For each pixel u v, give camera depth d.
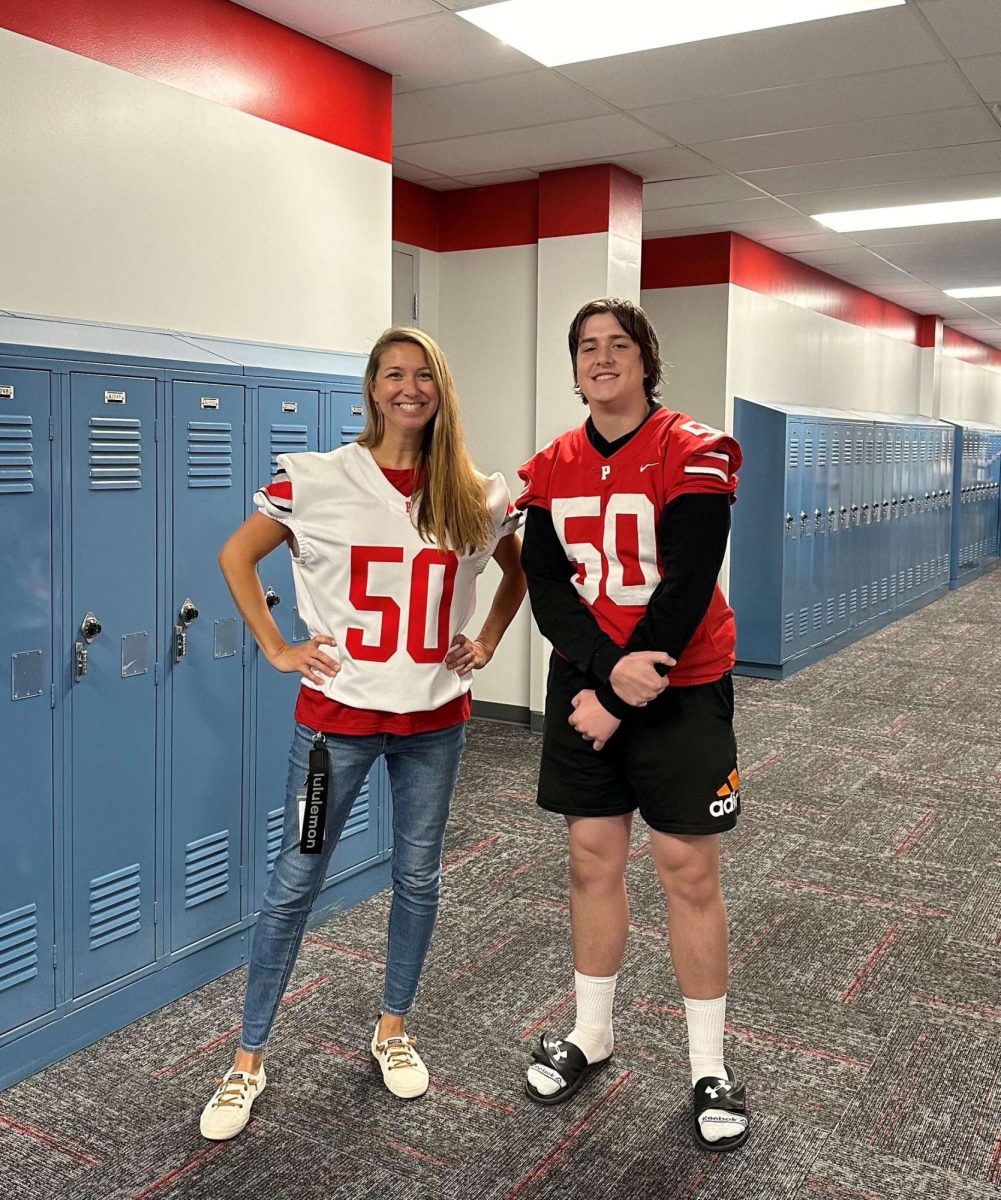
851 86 3.81
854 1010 2.59
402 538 1.96
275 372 2.79
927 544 9.58
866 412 8.93
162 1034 2.44
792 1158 2.02
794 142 4.54
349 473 1.96
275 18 3.17
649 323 1.95
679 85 3.79
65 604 2.30
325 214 3.41
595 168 4.88
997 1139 2.08
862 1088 2.25
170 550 2.53
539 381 5.14
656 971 2.74
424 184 5.26
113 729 2.42
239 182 3.08
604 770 2.06
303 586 2.02
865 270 7.80
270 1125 2.09
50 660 2.27
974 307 9.89
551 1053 2.20
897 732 5.24
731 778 1.96
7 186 2.46
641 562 1.92
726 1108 2.04
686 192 5.41
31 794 2.25
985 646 7.57
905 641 7.79
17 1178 1.93
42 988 2.30
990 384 13.95
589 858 2.13
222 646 2.68
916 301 9.46
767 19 3.21
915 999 2.64
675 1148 2.04
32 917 2.27
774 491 6.37
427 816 2.10
